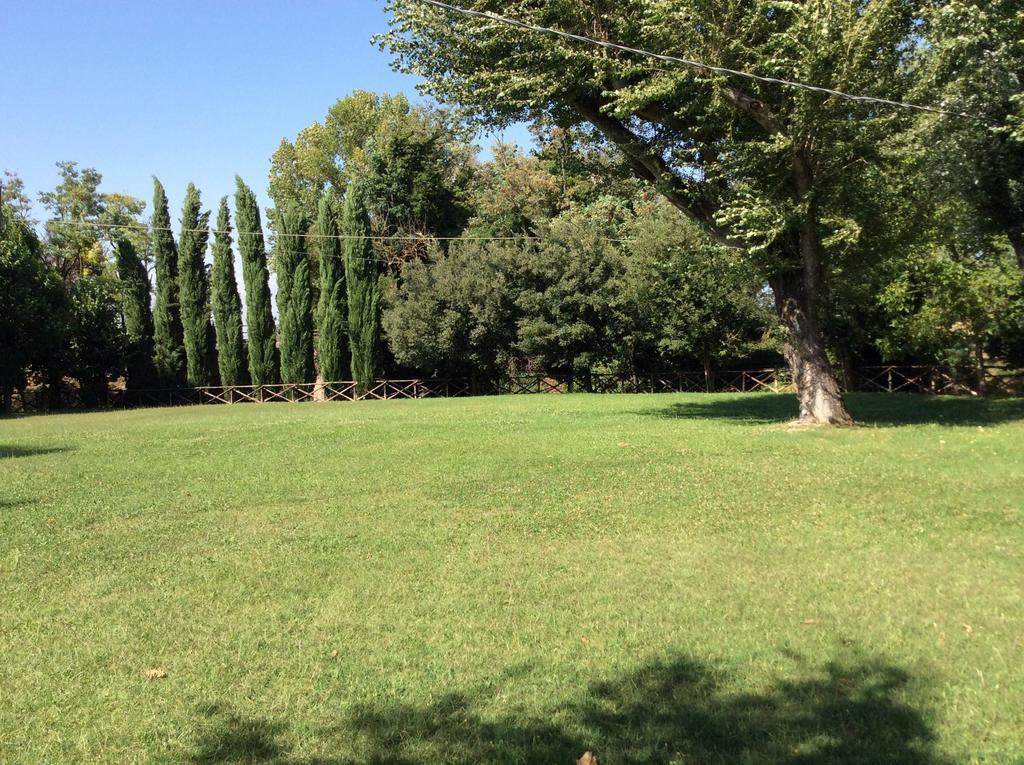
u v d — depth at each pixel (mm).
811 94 13789
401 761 3412
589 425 17688
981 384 25516
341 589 5832
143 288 42344
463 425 18438
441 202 46156
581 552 6680
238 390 41750
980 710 3695
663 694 3980
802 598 5324
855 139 14422
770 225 14883
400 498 9289
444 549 6895
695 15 14258
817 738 3496
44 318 36625
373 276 40219
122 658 4629
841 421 16141
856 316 28016
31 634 5070
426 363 37906
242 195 41812
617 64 15062
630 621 4996
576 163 18906
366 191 45500
